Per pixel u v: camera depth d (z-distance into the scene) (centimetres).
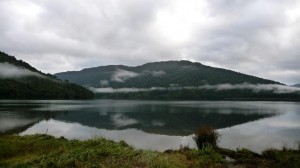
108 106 11450
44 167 1133
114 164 1151
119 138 3062
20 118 5306
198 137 1809
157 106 11706
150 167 1148
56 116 6084
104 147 1433
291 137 2905
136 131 3744
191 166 1295
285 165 1270
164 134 3456
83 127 4156
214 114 7069
